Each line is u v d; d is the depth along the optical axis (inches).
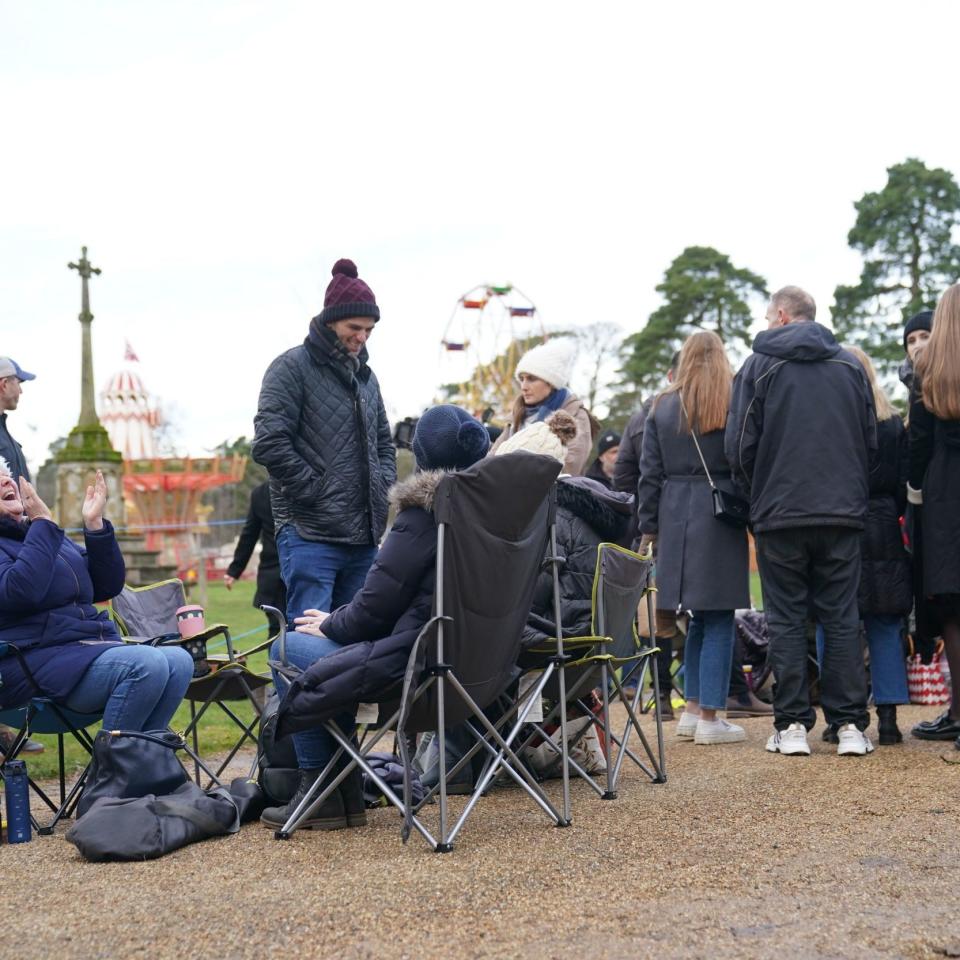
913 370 247.4
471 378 1419.8
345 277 214.4
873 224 2071.9
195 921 124.9
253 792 178.7
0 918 129.2
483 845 154.9
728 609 233.9
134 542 939.3
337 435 215.2
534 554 161.6
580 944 114.6
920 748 221.0
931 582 222.1
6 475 182.4
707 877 137.0
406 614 158.9
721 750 230.8
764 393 218.4
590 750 210.7
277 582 302.8
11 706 173.6
